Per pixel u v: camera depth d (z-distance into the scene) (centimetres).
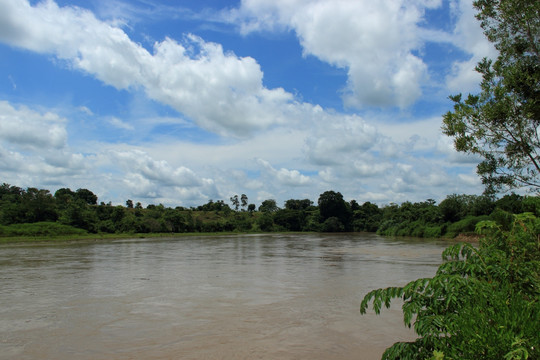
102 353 754
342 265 2319
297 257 2948
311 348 776
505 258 443
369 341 819
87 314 1069
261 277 1798
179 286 1541
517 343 285
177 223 9350
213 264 2422
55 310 1119
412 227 7212
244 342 816
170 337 854
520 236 471
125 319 1012
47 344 810
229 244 5047
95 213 8112
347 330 901
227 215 12825
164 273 1958
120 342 820
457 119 934
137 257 2964
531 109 858
